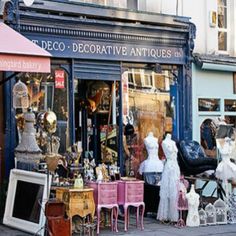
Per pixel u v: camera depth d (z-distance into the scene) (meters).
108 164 12.71
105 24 12.51
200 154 13.09
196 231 11.11
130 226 11.34
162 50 13.74
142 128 13.59
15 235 10.04
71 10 12.04
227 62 14.84
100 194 10.48
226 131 12.41
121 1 13.59
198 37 14.87
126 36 13.02
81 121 12.96
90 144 13.04
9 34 10.43
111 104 13.19
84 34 12.35
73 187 10.14
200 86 14.59
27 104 11.51
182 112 14.23
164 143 11.65
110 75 12.96
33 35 11.66
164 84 14.03
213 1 15.22
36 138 11.67
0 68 9.62
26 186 10.52
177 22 13.81
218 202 12.02
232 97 15.34
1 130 11.38
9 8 11.21
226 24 15.77
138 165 13.44
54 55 11.96
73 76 12.34
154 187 12.17
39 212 10.11
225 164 12.12
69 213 9.88
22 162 10.96
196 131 14.50
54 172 10.61
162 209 11.66
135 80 13.48
